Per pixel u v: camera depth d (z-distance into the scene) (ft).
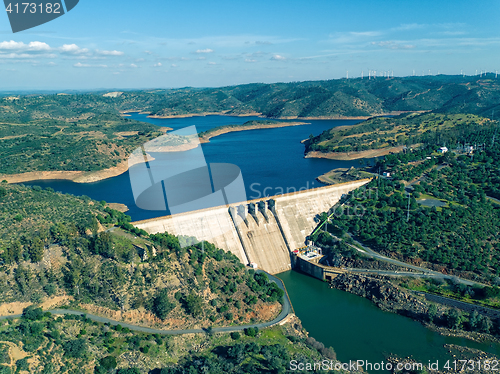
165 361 348.59
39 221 448.24
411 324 445.37
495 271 499.10
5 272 386.32
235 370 336.70
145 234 468.34
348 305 485.56
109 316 384.27
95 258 418.51
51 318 362.33
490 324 423.23
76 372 310.04
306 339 406.41
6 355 303.27
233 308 421.18
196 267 436.76
